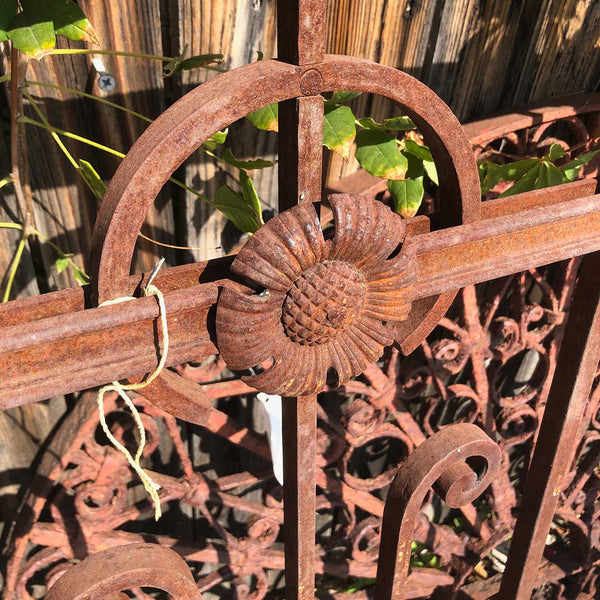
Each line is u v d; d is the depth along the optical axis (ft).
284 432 1.28
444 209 1.17
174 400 1.05
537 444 1.64
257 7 1.63
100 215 0.91
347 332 1.08
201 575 2.83
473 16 1.89
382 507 2.52
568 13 2.05
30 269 1.83
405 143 1.73
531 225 1.16
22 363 0.88
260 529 2.38
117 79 1.61
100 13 1.51
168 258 1.99
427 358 2.28
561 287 2.39
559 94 2.24
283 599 2.98
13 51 1.36
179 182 1.76
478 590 2.90
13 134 1.48
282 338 1.03
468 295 2.22
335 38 1.77
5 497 2.24
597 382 2.59
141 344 0.95
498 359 2.43
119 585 1.14
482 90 2.08
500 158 2.19
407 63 1.90
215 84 0.89
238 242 2.05
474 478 1.34
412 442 2.42
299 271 0.97
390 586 1.46
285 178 1.03
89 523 2.10
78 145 1.68
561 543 3.08
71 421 1.99
